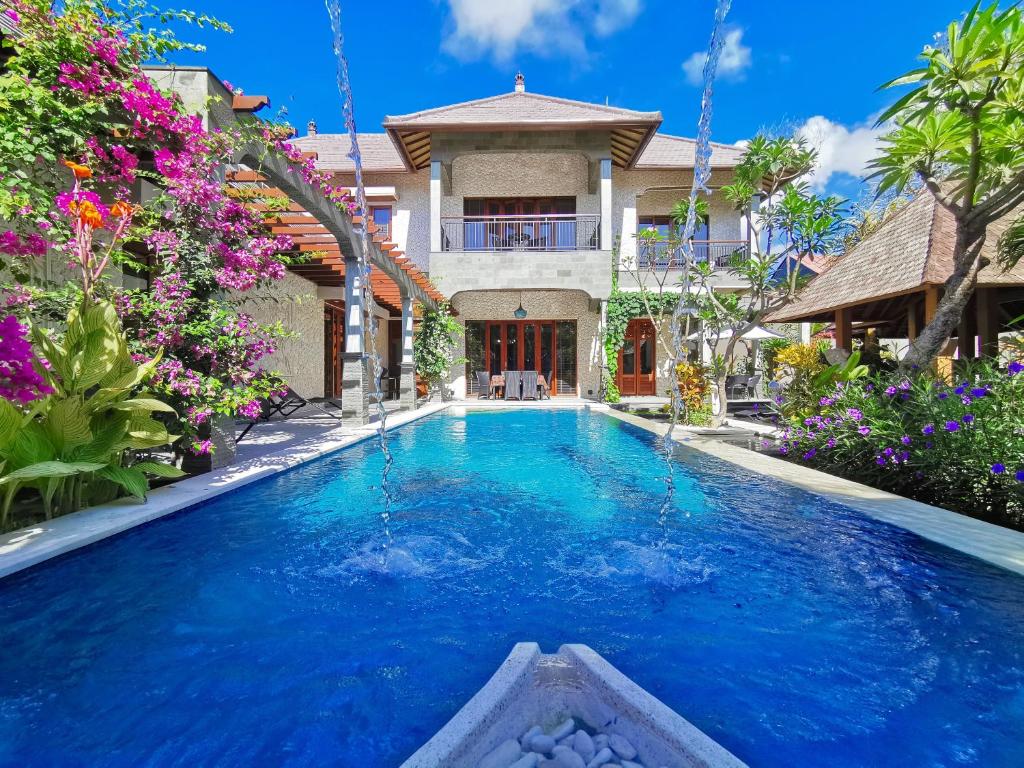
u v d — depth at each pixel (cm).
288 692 168
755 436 731
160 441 340
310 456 538
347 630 207
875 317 1112
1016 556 244
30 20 362
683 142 1648
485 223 1412
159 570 264
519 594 241
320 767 136
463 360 1417
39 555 247
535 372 1447
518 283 1316
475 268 1316
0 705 159
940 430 381
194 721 153
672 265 1480
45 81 361
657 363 1577
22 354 250
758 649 192
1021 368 383
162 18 410
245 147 507
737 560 278
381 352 1603
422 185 1529
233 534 321
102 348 319
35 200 349
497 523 350
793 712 157
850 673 176
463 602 233
